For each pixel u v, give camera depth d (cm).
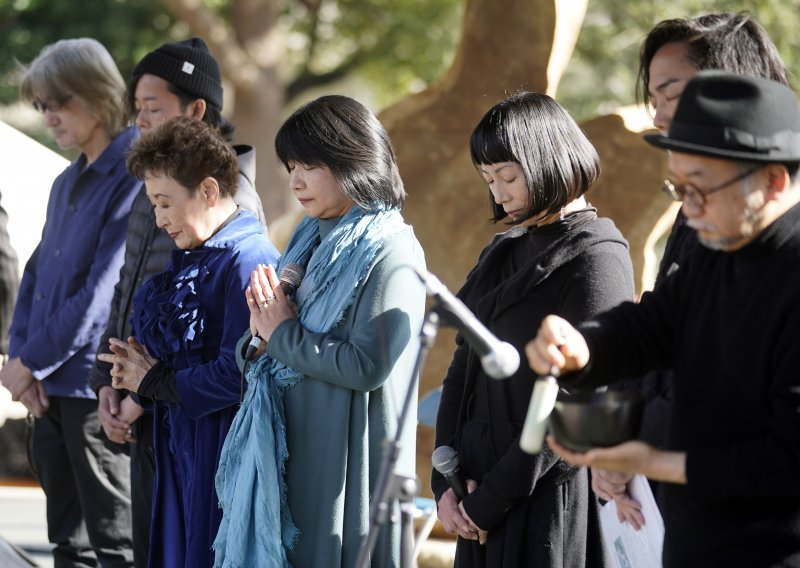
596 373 573
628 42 3048
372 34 3788
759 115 519
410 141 1552
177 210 859
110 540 1069
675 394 562
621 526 645
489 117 729
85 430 1062
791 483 509
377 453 773
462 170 1533
